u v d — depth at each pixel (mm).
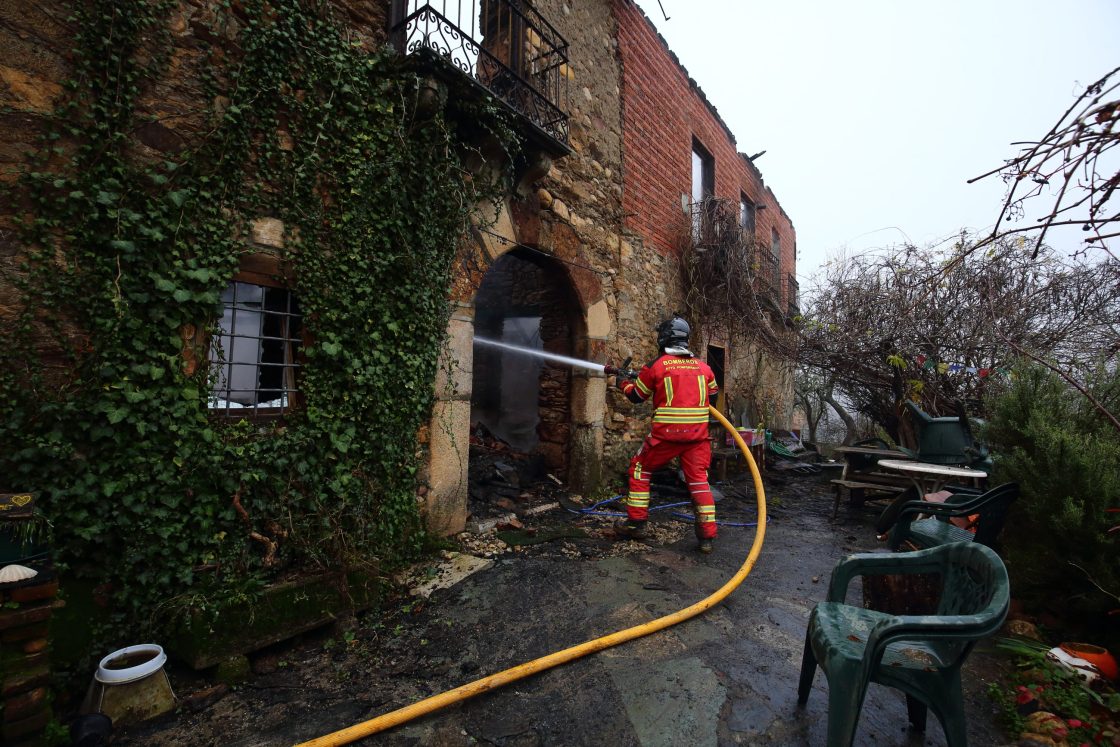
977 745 1997
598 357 6113
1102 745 1938
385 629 2914
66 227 2334
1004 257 5445
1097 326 5047
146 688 2188
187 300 2646
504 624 2947
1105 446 2781
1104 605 2631
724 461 7645
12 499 2033
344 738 1954
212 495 2713
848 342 6742
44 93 2309
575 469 6004
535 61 5105
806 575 3824
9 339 2205
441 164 3908
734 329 9359
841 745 1683
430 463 3982
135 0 2520
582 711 2189
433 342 3867
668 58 7863
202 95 2760
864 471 6223
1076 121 1511
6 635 1859
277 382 3281
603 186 6266
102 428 2375
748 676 2457
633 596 3297
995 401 3680
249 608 2596
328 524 3117
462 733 2062
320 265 3234
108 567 2385
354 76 3408
